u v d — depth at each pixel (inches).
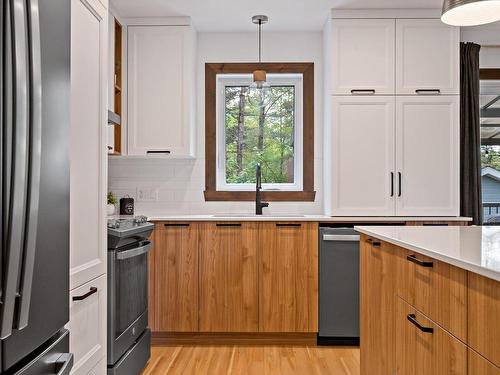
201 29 161.0
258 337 141.1
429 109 145.5
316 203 163.3
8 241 38.8
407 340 69.8
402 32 145.0
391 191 145.0
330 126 146.1
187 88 150.1
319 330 138.7
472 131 151.2
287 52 164.1
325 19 152.6
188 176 163.2
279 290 139.0
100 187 77.9
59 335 53.9
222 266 139.9
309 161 163.5
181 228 140.6
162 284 140.4
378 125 145.4
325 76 156.8
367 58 145.4
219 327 139.6
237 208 163.3
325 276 138.6
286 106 169.3
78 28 68.2
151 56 150.3
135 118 150.4
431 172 145.3
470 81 151.0
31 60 42.2
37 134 42.9
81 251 69.7
